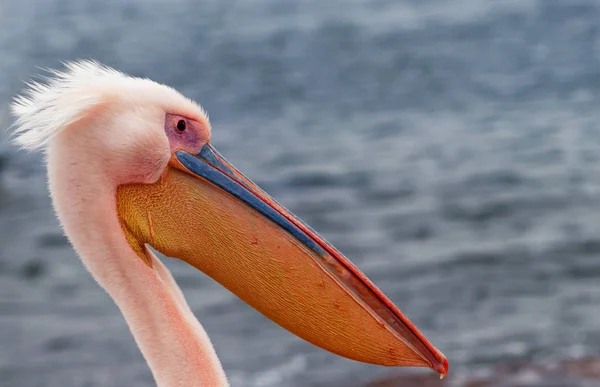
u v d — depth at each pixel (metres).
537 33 51.72
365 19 66.38
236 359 13.25
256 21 72.19
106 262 4.83
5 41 64.25
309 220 20.14
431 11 66.75
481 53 46.28
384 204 21.05
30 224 20.41
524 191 21.39
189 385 4.83
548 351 12.95
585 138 26.25
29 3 99.00
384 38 55.38
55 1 100.31
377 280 16.27
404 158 25.38
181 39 62.75
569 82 35.97
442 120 30.73
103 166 4.79
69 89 4.74
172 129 4.96
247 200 5.01
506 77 38.41
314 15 72.19
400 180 23.05
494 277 16.06
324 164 25.09
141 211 4.92
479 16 61.41
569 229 18.45
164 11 86.62
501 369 12.39
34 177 23.91
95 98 4.74
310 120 32.16
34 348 13.95
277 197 22.09
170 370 4.83
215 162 5.04
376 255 17.61
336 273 5.02
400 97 35.94
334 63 46.72
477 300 15.09
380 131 29.58
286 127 31.17
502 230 18.67
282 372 12.70
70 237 4.83
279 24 68.50
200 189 5.00
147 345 4.85
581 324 13.86
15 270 17.41
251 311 15.02
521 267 16.50
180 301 5.04
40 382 12.80
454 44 50.31
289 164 25.31
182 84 43.00
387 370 12.50
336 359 13.16
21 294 16.17
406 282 16.11
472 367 12.53
